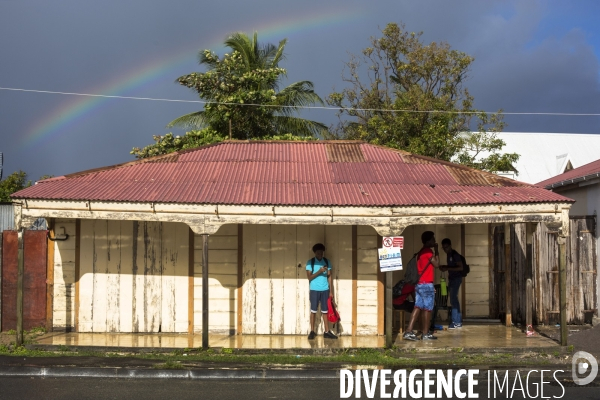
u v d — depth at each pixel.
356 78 32.75
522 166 35.12
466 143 26.80
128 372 9.62
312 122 24.69
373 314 12.39
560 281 11.25
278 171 12.78
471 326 13.60
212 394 8.51
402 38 32.34
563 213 11.03
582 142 37.31
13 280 12.95
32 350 11.05
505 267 13.73
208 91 22.19
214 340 11.77
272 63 25.30
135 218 10.93
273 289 12.47
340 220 11.00
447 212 11.02
